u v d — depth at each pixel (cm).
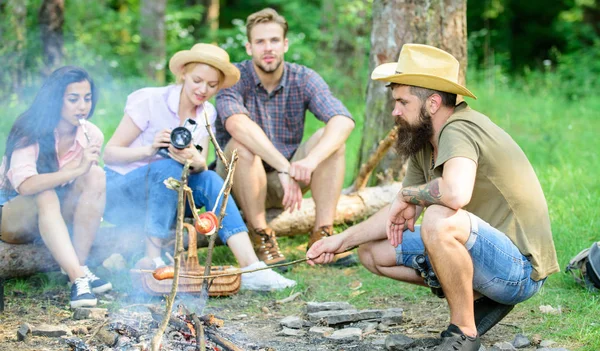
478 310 357
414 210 347
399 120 353
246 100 534
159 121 483
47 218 432
